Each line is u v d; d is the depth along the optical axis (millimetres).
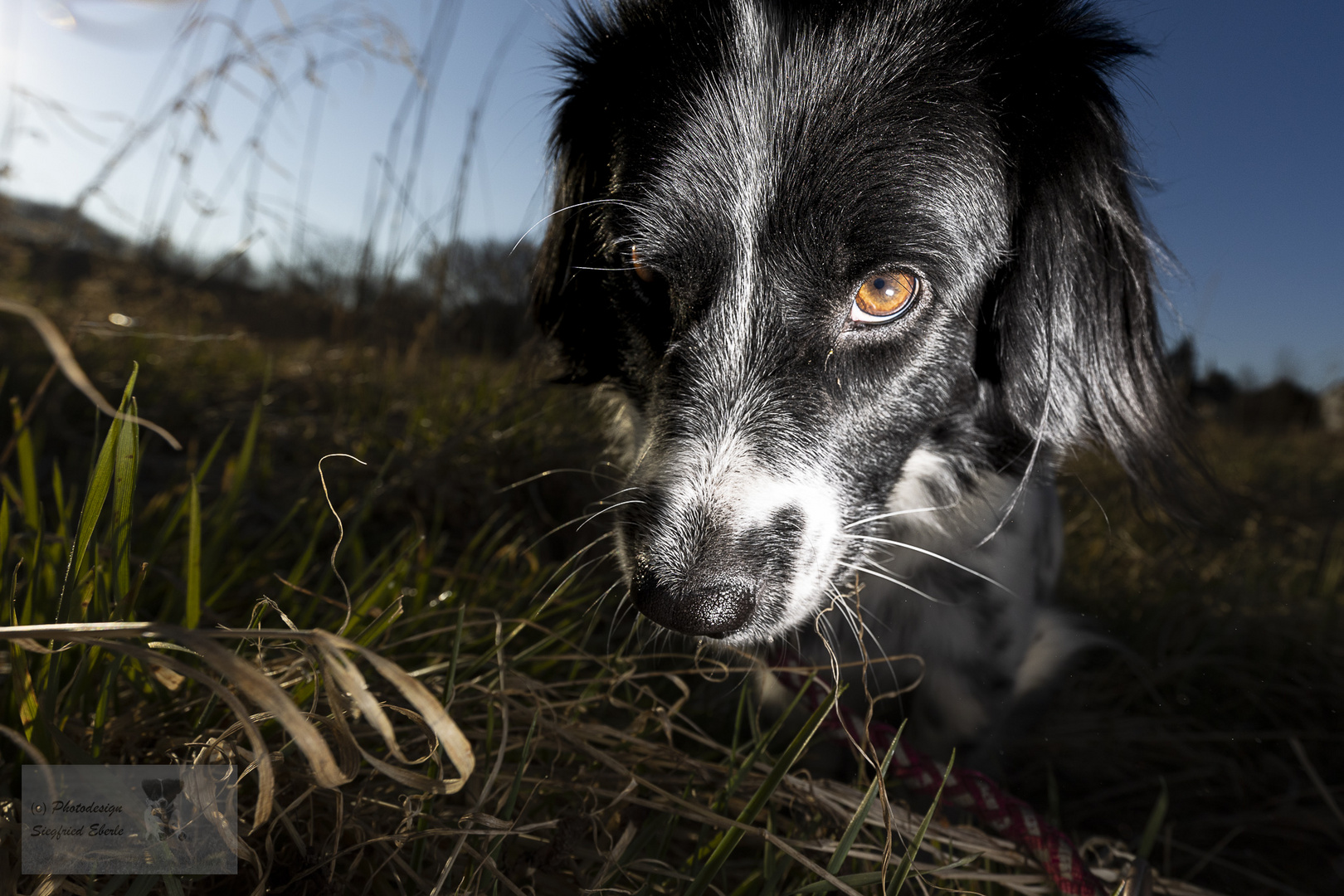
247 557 277
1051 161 267
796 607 242
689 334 256
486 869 173
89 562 191
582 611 304
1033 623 318
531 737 186
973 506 301
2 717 183
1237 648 382
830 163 242
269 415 490
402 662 229
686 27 277
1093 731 328
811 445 247
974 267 264
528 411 448
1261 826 286
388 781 193
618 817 201
